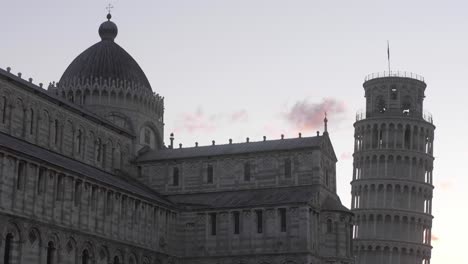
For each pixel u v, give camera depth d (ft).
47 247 353.92
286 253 449.06
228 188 499.10
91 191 392.06
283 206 455.63
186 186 508.94
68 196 371.97
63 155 454.40
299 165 485.15
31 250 342.64
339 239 476.95
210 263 466.29
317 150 482.28
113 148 510.99
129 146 527.81
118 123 529.86
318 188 476.54
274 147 494.59
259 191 490.08
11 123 415.03
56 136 454.40
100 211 399.03
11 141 380.99
